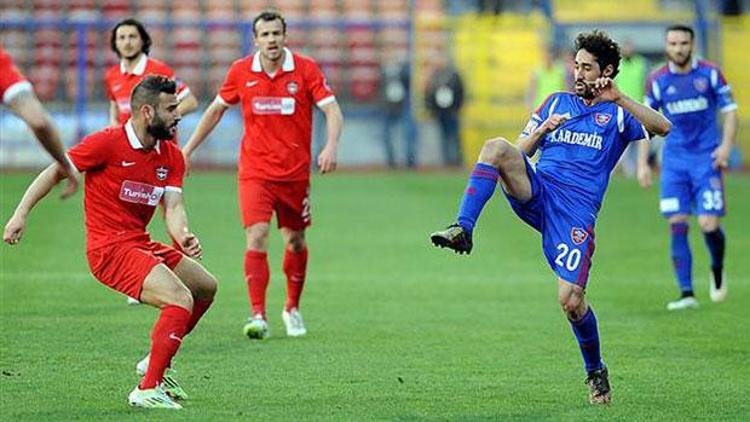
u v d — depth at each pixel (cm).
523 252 5575
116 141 2673
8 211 6675
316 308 4134
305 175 3738
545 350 3431
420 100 10250
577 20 10506
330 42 10544
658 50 10425
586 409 2716
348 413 2645
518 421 2592
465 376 3073
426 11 10888
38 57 10131
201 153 9744
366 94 10381
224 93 3741
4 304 4047
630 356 3362
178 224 2738
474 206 2677
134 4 10556
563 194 2755
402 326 3806
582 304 2725
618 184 8906
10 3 10331
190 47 10431
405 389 2909
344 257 5366
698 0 10288
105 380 2948
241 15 10700
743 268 5141
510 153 2708
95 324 3728
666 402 2802
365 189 8312
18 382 2912
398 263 5203
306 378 3023
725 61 10288
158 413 2605
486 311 4097
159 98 2661
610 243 5938
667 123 2744
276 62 3706
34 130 2322
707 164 4272
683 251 4244
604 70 2756
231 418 2572
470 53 10331
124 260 2677
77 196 7456
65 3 10419
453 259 5341
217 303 4188
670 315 4053
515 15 10706
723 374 3128
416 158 10000
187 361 3228
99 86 9994
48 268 4844
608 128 2803
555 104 2859
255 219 3669
